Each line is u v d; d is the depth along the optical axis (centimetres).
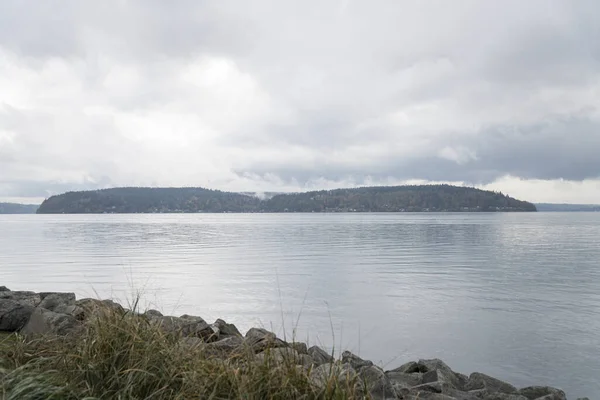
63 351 526
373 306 2084
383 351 1418
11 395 416
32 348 603
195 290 2498
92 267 3666
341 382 461
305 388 443
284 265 3838
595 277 3078
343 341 1511
